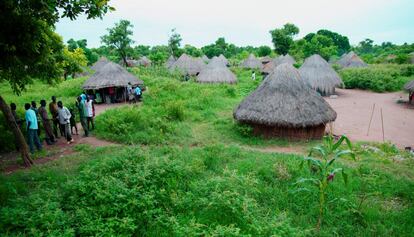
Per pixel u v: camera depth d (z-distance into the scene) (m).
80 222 4.34
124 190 5.04
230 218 4.65
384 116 15.48
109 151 8.91
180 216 4.85
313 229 4.68
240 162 7.55
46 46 7.32
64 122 9.96
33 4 5.97
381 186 6.31
